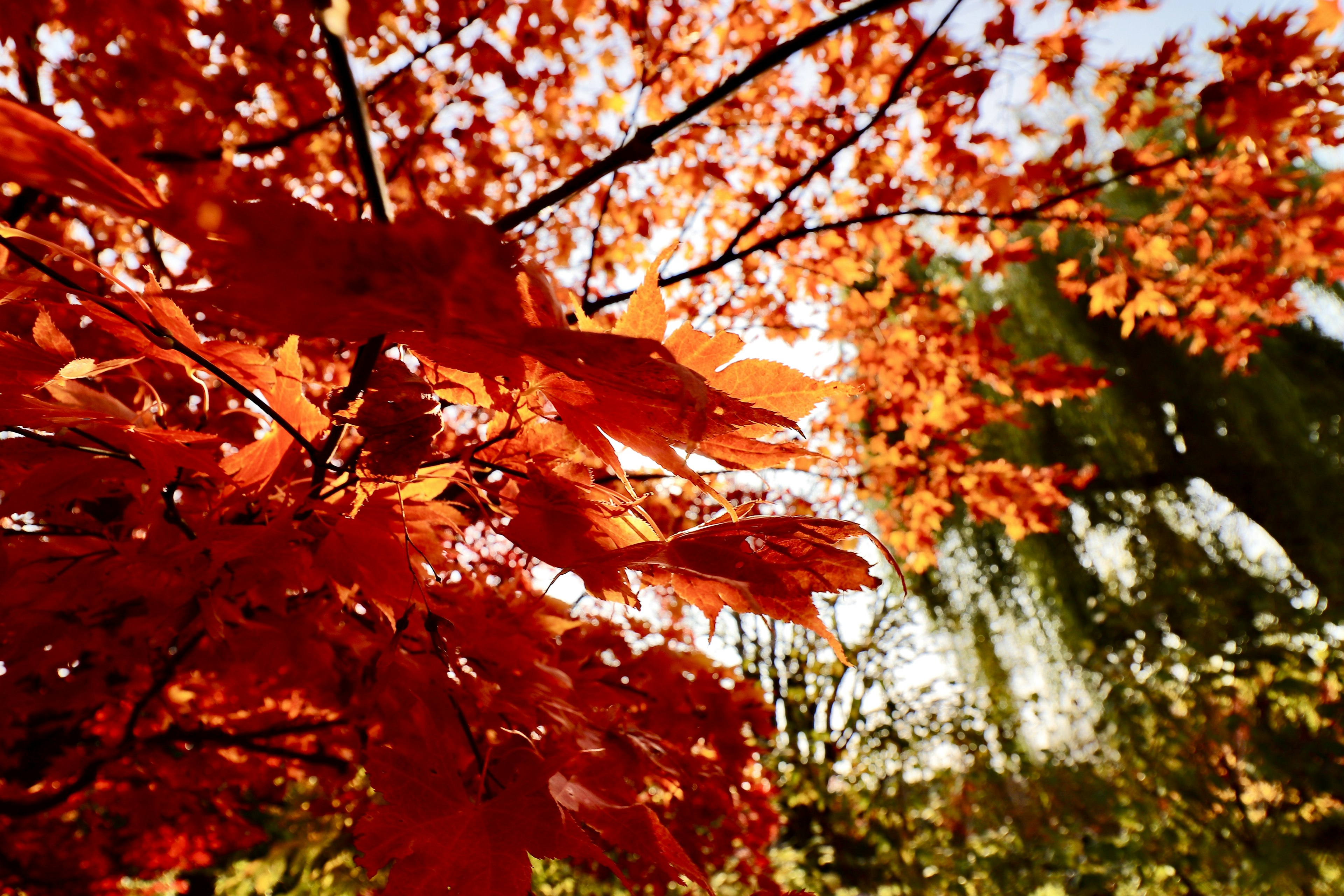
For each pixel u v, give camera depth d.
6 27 1.71
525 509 0.99
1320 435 8.39
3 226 0.67
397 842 0.77
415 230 0.45
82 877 3.12
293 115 2.75
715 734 2.09
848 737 9.91
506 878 0.78
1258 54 2.69
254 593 1.20
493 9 2.90
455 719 1.12
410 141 3.15
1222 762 4.60
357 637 1.34
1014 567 9.55
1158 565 8.01
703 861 2.24
